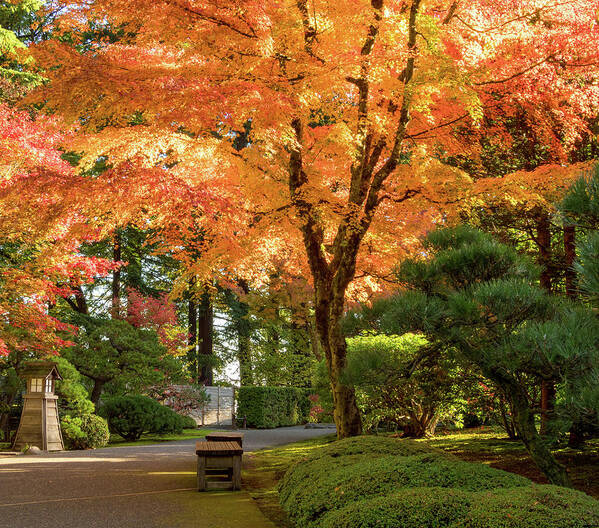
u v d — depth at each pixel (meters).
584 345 4.05
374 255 10.60
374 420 12.54
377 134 9.30
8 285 11.98
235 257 9.98
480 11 8.90
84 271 12.98
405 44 8.26
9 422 16.09
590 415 4.04
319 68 7.55
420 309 5.21
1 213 9.52
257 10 6.75
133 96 6.79
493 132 9.92
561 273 9.16
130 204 8.38
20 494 6.84
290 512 5.45
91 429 13.91
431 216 10.24
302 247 11.18
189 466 9.61
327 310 9.41
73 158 19.58
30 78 16.11
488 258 5.65
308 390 27.84
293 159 8.94
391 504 3.93
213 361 27.75
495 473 4.54
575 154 9.71
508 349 4.84
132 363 18.78
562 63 9.20
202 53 7.43
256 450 13.04
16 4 17.83
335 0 7.55
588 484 6.38
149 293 27.94
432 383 9.57
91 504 6.20
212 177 10.30
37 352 14.01
